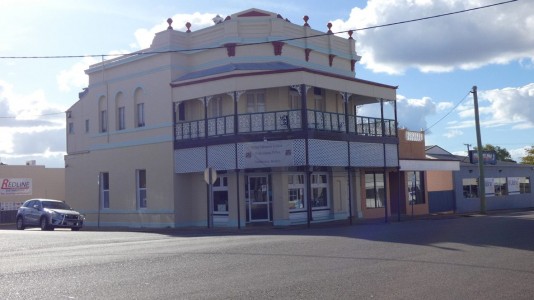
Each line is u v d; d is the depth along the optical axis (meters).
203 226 29.98
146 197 31.94
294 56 30.78
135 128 32.56
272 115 26.80
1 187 48.84
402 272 11.15
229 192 28.47
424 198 39.38
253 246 15.96
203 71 30.47
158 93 31.17
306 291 9.34
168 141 30.47
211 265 12.27
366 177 34.12
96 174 35.50
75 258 13.98
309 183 25.75
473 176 45.06
